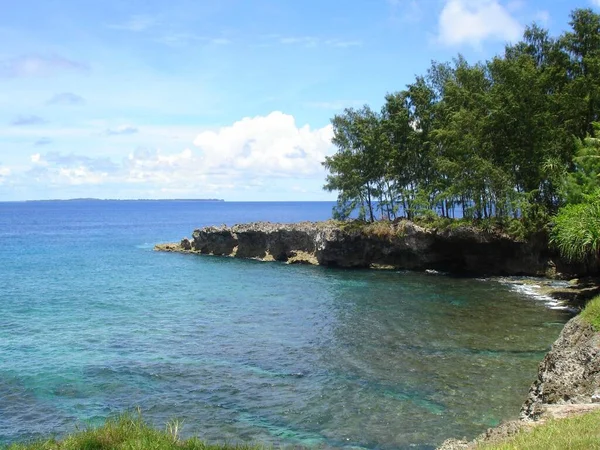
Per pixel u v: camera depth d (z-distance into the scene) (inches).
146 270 2472.9
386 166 2583.7
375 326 1295.5
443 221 2230.6
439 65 2551.7
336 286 1967.3
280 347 1107.3
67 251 3366.1
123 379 904.3
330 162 2701.8
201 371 946.7
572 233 1430.9
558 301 1590.8
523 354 1024.2
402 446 645.3
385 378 898.1
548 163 1940.2
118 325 1326.3
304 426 710.5
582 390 626.2
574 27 2100.1
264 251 2933.1
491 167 2065.7
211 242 3161.9
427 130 2493.8
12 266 2581.2
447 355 1027.9
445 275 2222.0
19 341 1157.7
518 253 2117.4
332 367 964.6
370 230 2460.6
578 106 1974.7
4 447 530.0
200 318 1414.9
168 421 727.1
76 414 754.2
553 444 384.5
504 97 2082.9
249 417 742.5
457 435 669.9
